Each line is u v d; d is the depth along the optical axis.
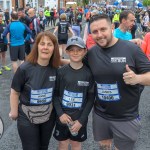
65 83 3.16
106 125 3.10
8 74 9.39
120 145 3.09
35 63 3.11
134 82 2.75
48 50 3.07
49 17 29.98
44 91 3.14
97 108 3.14
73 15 29.64
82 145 4.58
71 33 11.33
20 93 3.21
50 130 3.35
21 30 8.62
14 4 28.61
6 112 6.04
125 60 2.84
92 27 2.86
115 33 5.13
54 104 3.25
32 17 10.09
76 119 3.22
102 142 3.30
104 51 2.92
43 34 3.08
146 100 6.96
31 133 3.20
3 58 9.89
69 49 3.08
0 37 9.52
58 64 3.17
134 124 3.01
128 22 5.03
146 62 2.89
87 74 3.12
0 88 7.81
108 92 2.94
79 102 3.19
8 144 4.66
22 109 3.19
